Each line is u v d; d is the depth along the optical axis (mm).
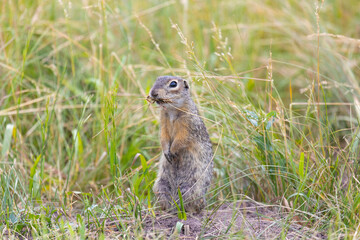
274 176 10055
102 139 12203
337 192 9414
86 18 14742
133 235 8414
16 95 12906
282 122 10219
